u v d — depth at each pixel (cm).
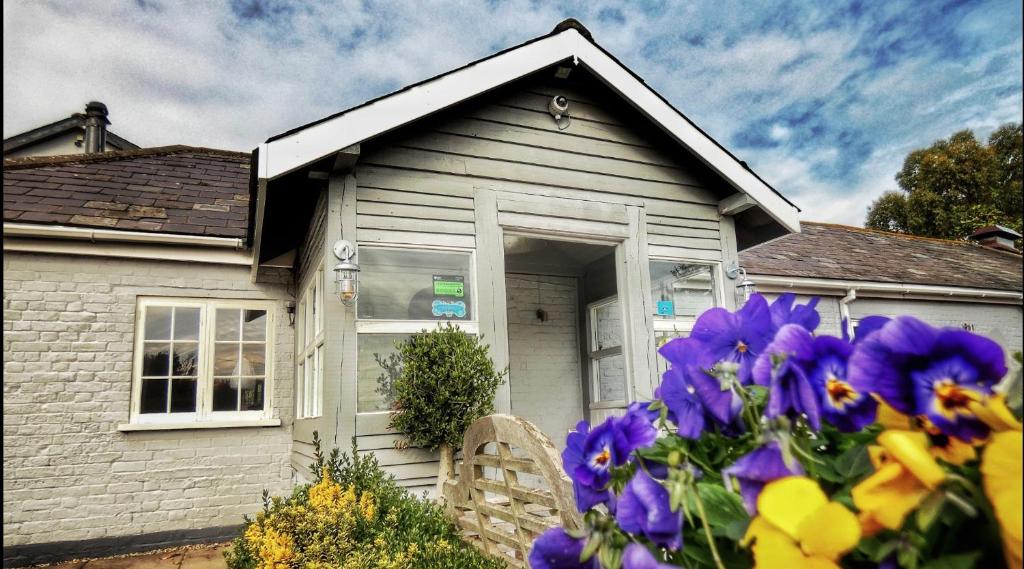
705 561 67
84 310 609
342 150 431
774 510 54
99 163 819
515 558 311
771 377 67
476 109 517
